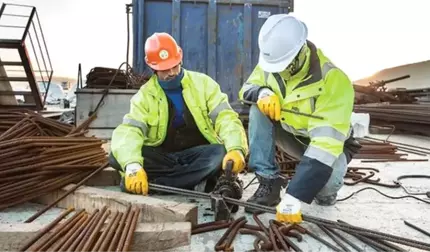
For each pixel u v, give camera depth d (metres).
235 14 6.13
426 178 3.77
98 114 5.18
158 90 2.76
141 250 1.97
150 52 2.67
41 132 3.56
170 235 1.99
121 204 2.43
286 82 2.43
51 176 2.81
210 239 2.18
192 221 2.28
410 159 4.77
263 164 2.66
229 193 2.50
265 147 2.66
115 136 2.67
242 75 6.17
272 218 2.52
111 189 3.08
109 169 3.16
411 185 3.47
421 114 6.60
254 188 3.27
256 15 6.17
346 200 2.96
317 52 2.34
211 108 2.79
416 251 2.05
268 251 2.01
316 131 2.22
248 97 2.62
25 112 4.10
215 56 6.13
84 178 2.96
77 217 2.11
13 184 2.63
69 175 2.88
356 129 4.18
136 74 5.73
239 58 6.17
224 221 2.37
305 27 2.31
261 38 2.34
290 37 2.24
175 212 2.23
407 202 2.93
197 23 6.11
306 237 2.22
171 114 2.82
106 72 5.48
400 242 2.01
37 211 2.60
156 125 2.79
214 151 2.85
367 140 6.05
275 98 2.45
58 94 16.25
